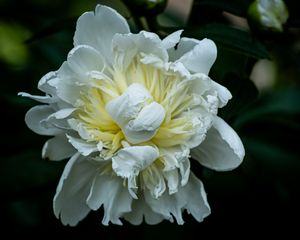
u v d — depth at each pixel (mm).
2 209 758
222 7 722
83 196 681
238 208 759
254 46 690
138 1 703
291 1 721
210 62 637
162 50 643
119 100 647
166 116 655
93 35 654
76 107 659
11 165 710
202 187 666
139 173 670
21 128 753
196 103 652
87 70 657
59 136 667
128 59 659
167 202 676
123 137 663
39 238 753
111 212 673
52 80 645
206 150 667
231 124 717
